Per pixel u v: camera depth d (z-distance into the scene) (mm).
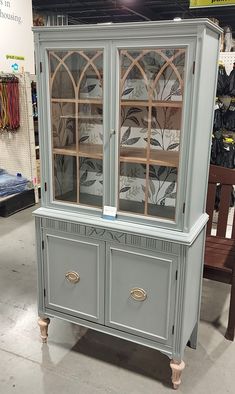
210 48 1482
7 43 4441
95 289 1843
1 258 3154
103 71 1567
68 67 1662
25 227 3842
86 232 1769
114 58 1529
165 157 1633
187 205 1571
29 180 4461
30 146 4363
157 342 1771
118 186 1704
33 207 4453
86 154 1757
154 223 1664
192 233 1616
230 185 2391
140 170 1691
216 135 3971
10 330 2227
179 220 1606
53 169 1822
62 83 1709
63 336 2176
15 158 4484
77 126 1756
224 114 3971
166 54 1474
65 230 1819
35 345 2100
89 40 1550
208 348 2082
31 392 1775
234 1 3994
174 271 1632
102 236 1736
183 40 1396
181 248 1581
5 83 4090
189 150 1510
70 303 1942
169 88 1532
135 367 1942
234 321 2117
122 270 1748
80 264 1844
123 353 2045
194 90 1433
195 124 1471
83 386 1814
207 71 1495
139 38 1462
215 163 4012
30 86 4211
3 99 4129
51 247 1896
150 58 1513
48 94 1702
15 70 4605
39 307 2047
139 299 1744
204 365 1957
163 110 1589
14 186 4223
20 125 4336
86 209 1791
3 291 2650
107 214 1737
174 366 1760
